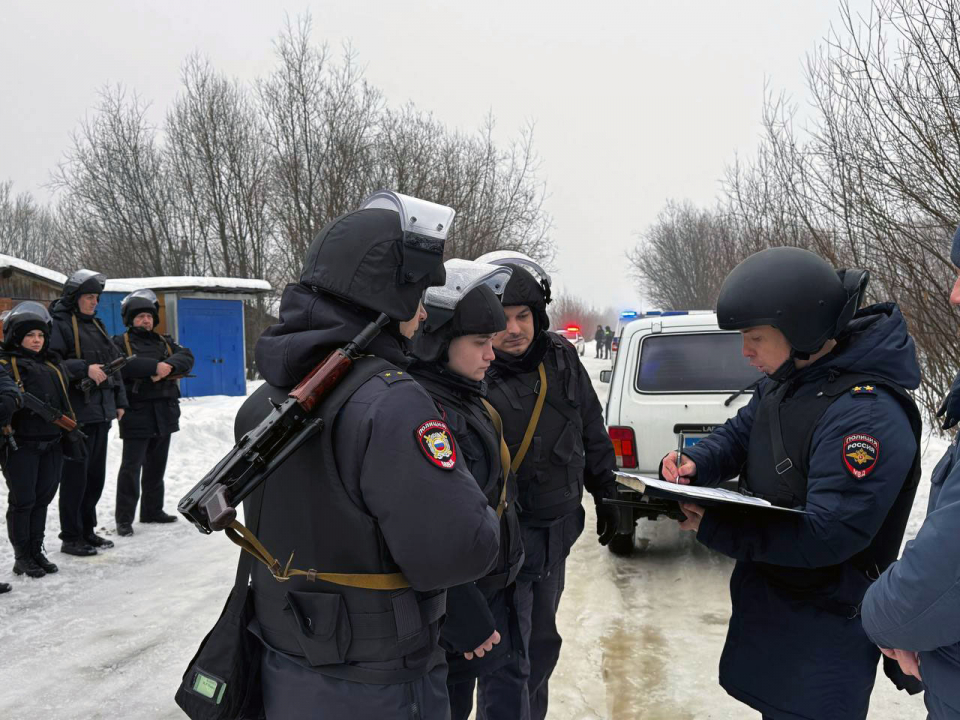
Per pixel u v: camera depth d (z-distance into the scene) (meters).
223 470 1.56
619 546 5.54
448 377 2.17
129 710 3.48
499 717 2.57
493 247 22.81
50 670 3.88
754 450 2.22
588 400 3.05
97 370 5.61
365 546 1.62
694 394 5.28
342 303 1.73
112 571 5.43
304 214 21.58
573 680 3.67
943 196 6.18
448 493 1.59
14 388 4.88
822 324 1.96
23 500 5.17
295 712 1.67
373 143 22.47
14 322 5.18
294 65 21.19
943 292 6.22
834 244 7.34
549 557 2.82
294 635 1.68
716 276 34.28
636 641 4.13
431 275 1.78
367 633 1.62
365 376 1.65
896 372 1.98
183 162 25.41
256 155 24.72
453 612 1.95
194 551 5.91
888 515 2.01
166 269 26.12
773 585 2.11
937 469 1.61
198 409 11.38
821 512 1.92
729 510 2.10
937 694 1.48
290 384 1.75
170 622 4.51
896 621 1.47
